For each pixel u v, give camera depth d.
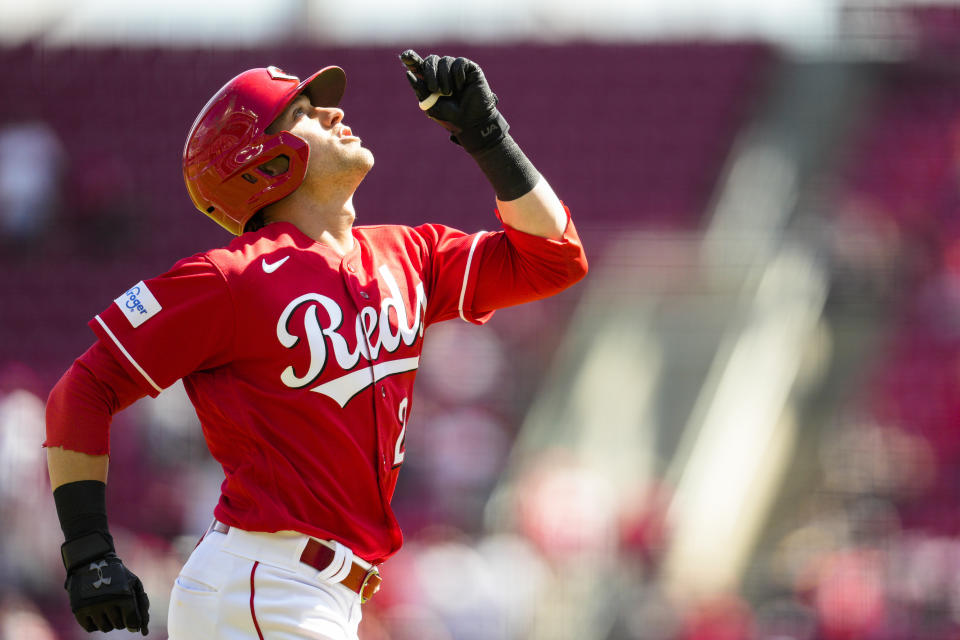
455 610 30.75
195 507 33.75
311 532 10.03
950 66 61.12
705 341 41.62
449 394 38.94
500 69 63.41
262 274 10.15
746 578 36.16
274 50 63.06
